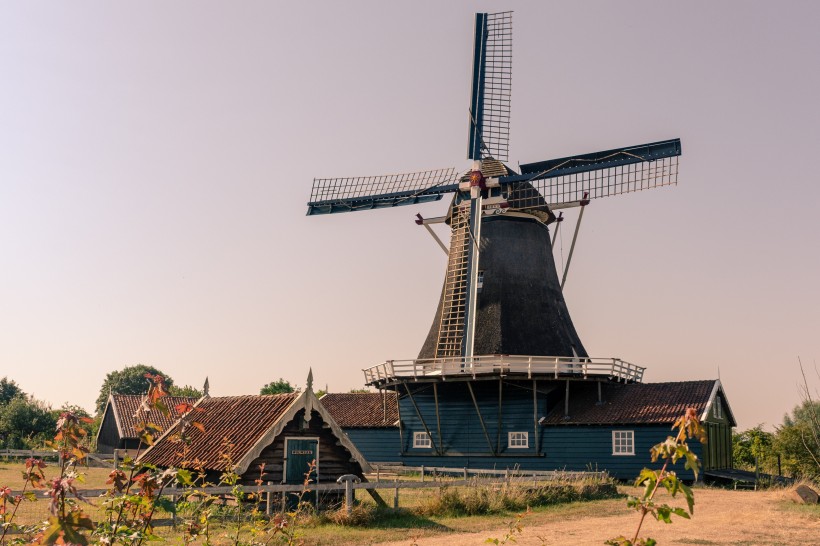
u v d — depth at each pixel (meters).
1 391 90.06
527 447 36.09
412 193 40.19
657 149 35.97
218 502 18.80
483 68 40.47
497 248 38.34
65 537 4.97
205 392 24.59
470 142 39.62
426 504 21.06
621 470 34.12
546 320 37.56
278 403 21.08
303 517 18.77
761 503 25.55
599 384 36.06
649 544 5.28
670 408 34.38
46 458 40.53
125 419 53.12
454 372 35.75
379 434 40.59
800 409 40.88
